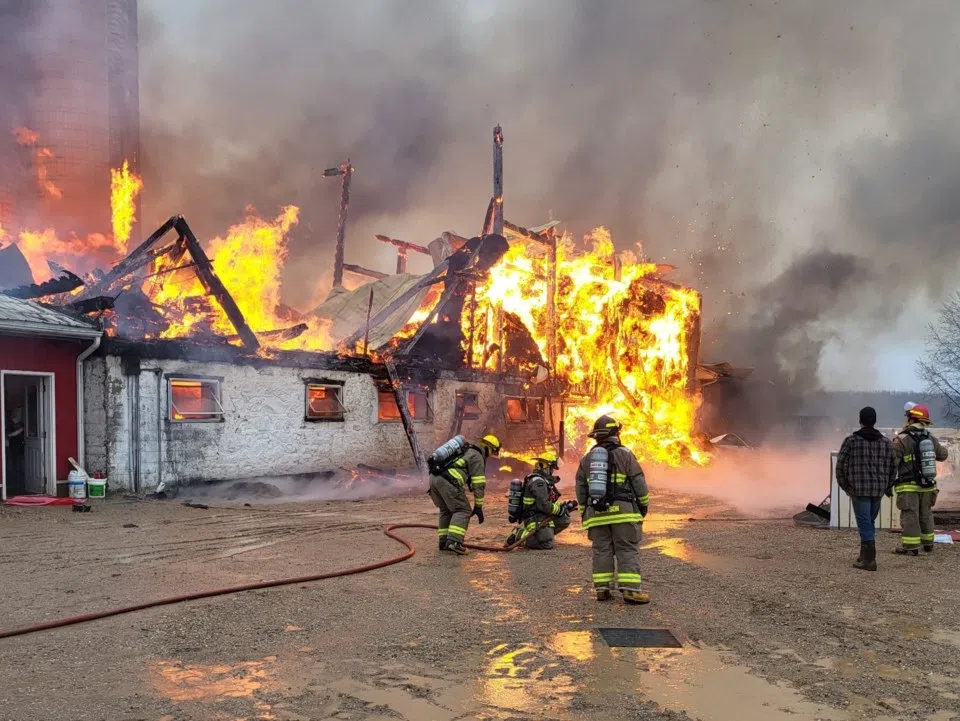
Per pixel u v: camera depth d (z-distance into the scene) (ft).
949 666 15.34
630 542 20.48
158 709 12.62
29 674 14.25
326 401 57.57
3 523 32.96
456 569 25.09
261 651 15.84
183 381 47.52
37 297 47.60
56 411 42.06
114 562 25.14
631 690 13.82
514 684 14.07
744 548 29.78
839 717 12.66
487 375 72.74
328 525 34.86
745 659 15.69
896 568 25.82
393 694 13.48
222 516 37.55
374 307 69.31
